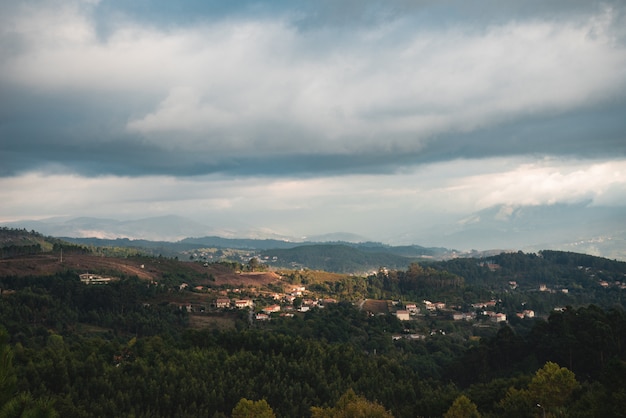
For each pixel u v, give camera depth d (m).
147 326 157.38
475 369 133.62
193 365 107.12
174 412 95.12
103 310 166.88
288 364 112.25
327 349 126.81
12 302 151.25
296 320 190.25
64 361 96.50
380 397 106.69
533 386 80.50
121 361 109.94
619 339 119.75
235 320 185.88
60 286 174.50
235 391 100.50
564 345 120.75
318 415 81.06
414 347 171.38
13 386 22.47
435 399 100.12
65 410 82.31
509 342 134.62
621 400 69.94
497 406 89.44
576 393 90.12
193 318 182.62
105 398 90.31
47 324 148.62
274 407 100.50
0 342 22.98
